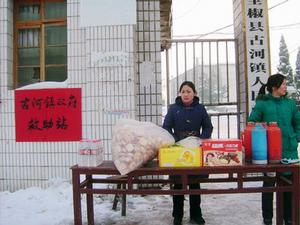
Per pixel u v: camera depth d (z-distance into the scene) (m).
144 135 3.26
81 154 3.45
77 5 5.45
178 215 4.21
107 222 4.34
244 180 3.61
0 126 5.59
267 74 6.16
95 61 5.30
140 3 5.79
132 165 3.20
